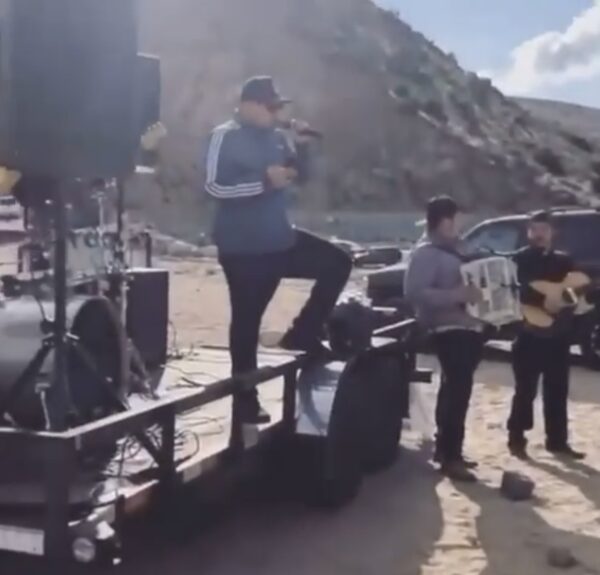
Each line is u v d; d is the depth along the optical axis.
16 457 4.34
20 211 5.67
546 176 69.06
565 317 8.17
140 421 4.65
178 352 7.59
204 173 5.70
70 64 4.37
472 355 7.52
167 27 63.75
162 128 5.71
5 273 5.53
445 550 6.10
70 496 4.25
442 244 7.54
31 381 4.54
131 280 6.30
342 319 7.00
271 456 6.54
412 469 7.87
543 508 6.95
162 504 4.92
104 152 4.59
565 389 8.28
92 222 5.52
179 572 5.59
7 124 4.36
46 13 4.32
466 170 65.31
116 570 5.46
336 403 6.59
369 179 61.34
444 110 72.88
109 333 5.00
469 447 8.57
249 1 68.44
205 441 5.68
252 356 5.84
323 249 6.74
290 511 6.71
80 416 4.62
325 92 66.12
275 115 5.68
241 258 5.74
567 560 5.91
